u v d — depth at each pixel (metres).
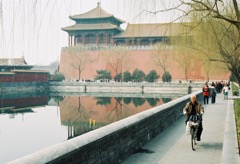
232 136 11.84
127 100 80.12
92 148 8.39
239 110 18.39
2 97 84.25
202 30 15.07
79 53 106.69
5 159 27.89
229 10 15.56
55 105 75.00
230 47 18.48
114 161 10.08
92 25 119.62
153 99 80.81
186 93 92.00
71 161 7.16
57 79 110.69
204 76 93.56
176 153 12.16
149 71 108.50
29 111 65.81
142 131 13.52
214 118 23.12
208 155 11.91
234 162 8.08
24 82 95.56
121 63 104.69
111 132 9.81
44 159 6.07
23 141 36.28
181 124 19.94
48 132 42.06
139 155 11.82
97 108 66.81
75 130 43.03
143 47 109.38
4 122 51.62
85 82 105.94
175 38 13.09
